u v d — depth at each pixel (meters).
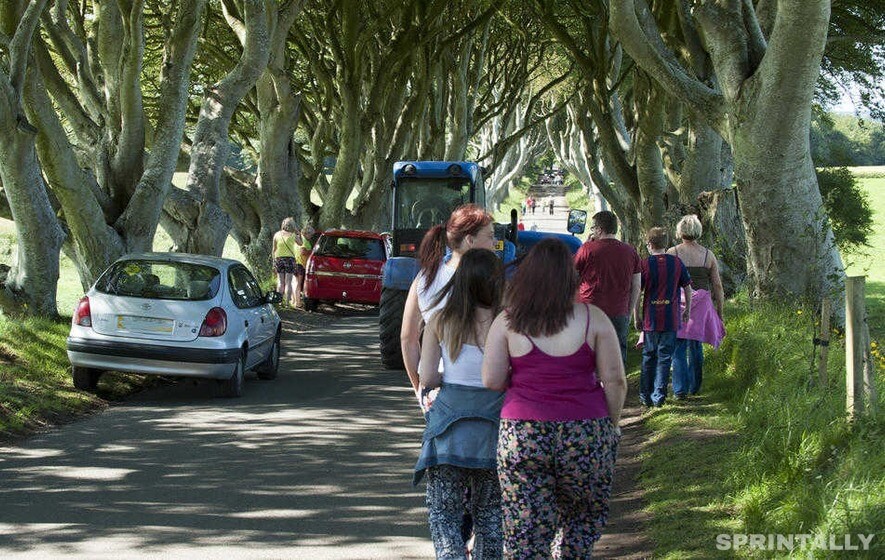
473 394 5.32
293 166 30.88
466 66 38.47
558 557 5.14
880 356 10.02
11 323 13.21
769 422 8.12
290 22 28.62
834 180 38.12
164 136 17.39
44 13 19.48
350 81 31.12
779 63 12.87
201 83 36.34
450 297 5.37
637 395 11.91
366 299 24.75
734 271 17.89
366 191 36.66
